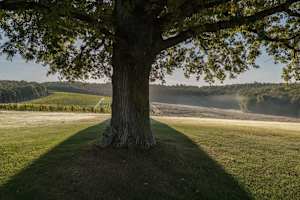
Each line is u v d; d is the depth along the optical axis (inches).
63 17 371.9
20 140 595.2
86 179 354.9
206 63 620.4
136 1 406.0
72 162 396.8
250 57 589.9
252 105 4045.3
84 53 530.6
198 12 391.5
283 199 352.8
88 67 561.6
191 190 355.3
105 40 517.7
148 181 362.0
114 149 428.8
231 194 355.3
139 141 436.1
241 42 568.7
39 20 378.9
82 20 395.2
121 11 411.2
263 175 413.7
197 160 445.7
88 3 410.6
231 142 603.2
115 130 438.9
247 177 402.3
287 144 618.2
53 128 815.1
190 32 415.2
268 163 467.2
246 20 405.1
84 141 530.9
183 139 590.2
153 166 395.9
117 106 438.9
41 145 524.7
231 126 890.1
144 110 439.8
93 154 418.6
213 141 598.9
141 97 435.2
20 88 4148.6
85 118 1311.5
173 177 378.3
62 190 334.0
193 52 605.9
